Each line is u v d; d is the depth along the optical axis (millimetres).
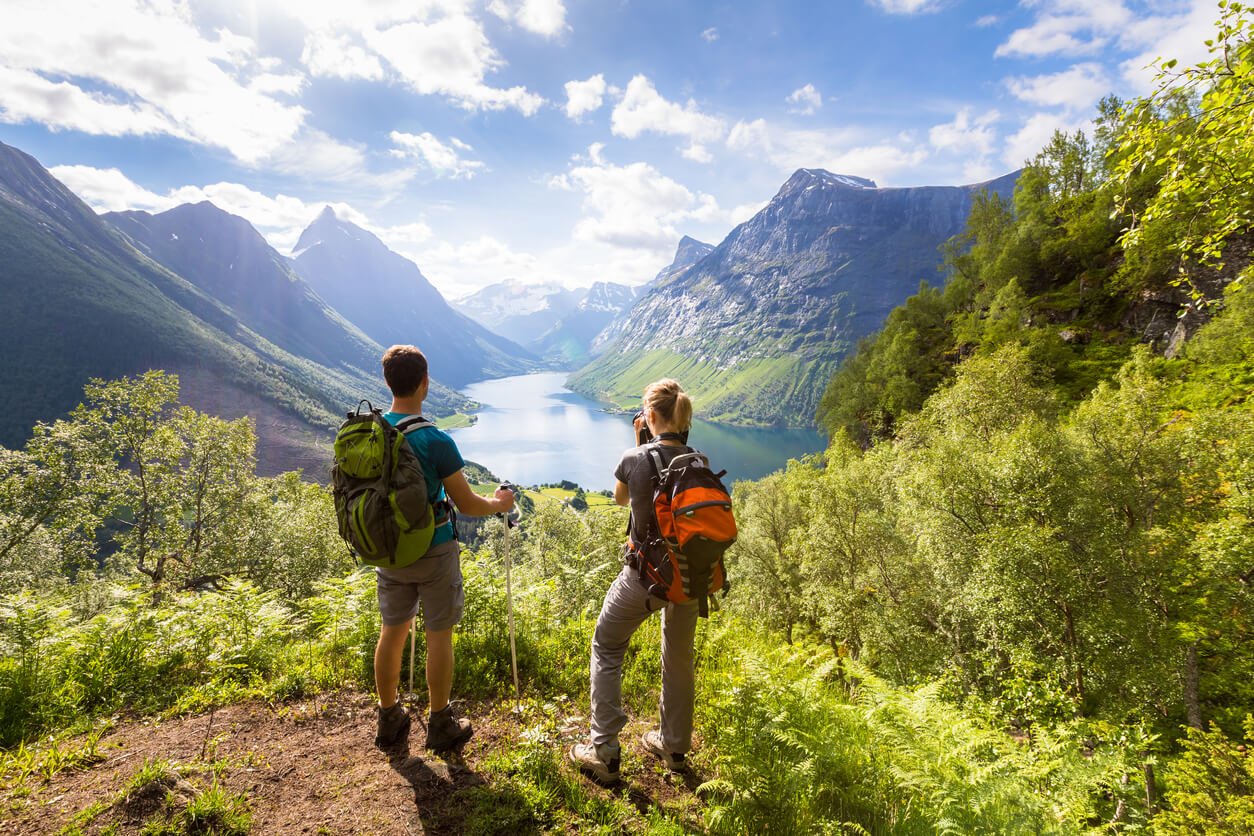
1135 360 46344
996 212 92875
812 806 3244
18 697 3699
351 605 5023
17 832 2451
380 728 3406
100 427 29234
